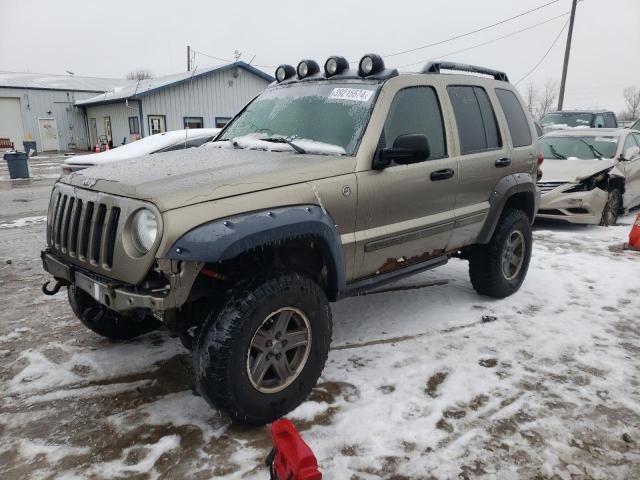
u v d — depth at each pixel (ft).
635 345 13.30
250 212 9.05
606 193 27.58
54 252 10.87
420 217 12.67
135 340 13.21
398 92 12.21
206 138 30.78
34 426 9.53
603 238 25.68
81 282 9.66
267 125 13.16
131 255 8.49
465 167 13.75
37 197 40.06
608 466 8.73
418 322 14.55
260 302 8.94
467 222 14.14
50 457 8.69
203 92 79.41
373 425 9.64
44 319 14.51
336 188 10.44
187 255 8.12
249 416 9.21
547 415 10.11
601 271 19.66
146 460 8.63
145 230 8.44
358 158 11.02
